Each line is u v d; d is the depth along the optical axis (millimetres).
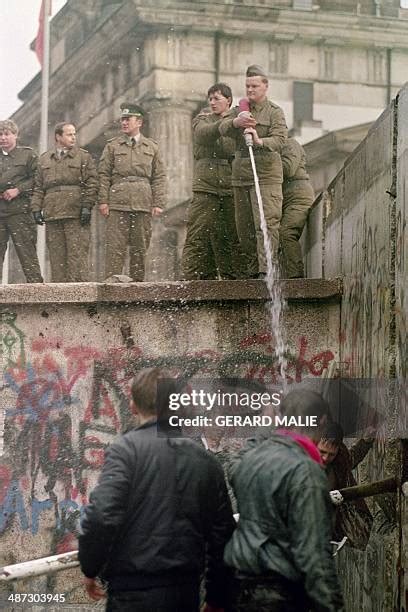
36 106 43531
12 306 13055
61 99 43500
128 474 9055
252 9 41938
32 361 13062
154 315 13031
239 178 14445
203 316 13008
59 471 13016
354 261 12422
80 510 12977
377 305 11328
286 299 13008
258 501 8672
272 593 8555
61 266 16203
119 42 42094
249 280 12961
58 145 16234
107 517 8953
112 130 42438
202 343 12984
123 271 16281
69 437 13031
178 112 42250
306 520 8492
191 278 15078
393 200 10836
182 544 9086
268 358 12969
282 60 43875
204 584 9414
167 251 30078
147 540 9047
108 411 13031
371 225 11703
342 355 12852
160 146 42312
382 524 10844
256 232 14445
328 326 13047
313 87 44094
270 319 13000
